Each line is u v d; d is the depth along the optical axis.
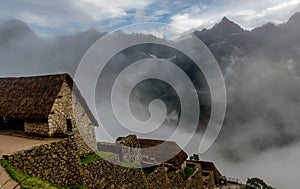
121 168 19.27
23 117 18.19
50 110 17.47
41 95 18.80
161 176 23.17
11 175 11.70
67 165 15.34
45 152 14.33
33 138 17.47
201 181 32.53
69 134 17.03
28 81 20.83
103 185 17.41
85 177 16.23
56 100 18.00
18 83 21.33
